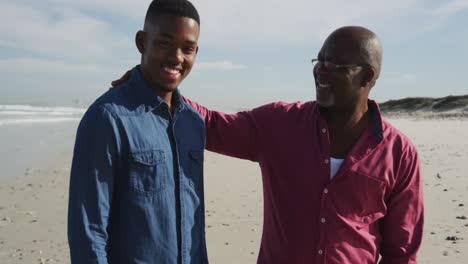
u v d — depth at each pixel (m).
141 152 2.22
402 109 63.25
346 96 2.62
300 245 2.65
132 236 2.22
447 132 22.92
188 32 2.31
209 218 6.81
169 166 2.33
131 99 2.29
